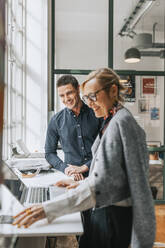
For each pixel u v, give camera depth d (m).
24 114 4.21
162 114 4.44
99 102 1.21
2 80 0.75
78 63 4.45
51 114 4.21
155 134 4.43
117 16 4.48
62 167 2.10
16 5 3.76
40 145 4.21
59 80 2.03
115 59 4.46
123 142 1.09
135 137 1.12
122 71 4.44
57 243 2.75
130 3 4.48
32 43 4.23
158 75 4.44
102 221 1.23
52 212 1.13
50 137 2.24
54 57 4.42
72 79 2.02
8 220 1.19
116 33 4.46
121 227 1.20
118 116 1.16
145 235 1.06
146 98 4.44
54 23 4.42
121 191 1.12
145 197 1.07
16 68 3.78
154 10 4.46
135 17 4.47
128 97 4.42
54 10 4.42
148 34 4.45
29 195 1.54
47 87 4.27
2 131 0.76
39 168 2.29
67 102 2.03
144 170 1.10
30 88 4.23
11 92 3.20
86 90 1.22
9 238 1.02
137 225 1.06
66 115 2.16
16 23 3.74
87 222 1.66
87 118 2.11
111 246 1.21
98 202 1.09
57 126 2.18
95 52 4.46
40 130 4.23
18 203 1.40
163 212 3.89
